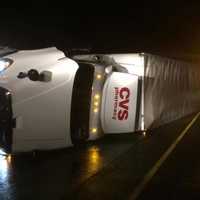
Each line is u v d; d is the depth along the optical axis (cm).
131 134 873
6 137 590
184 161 636
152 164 613
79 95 707
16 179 528
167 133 907
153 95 894
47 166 596
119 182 518
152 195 467
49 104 618
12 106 589
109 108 768
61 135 636
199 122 1109
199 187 499
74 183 510
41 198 453
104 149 719
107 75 768
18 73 609
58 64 641
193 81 1377
